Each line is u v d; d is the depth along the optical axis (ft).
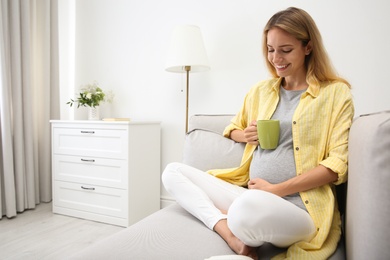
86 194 6.99
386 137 1.80
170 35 7.63
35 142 8.17
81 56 8.89
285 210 2.42
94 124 6.80
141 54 8.03
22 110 7.57
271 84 4.01
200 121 5.22
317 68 3.54
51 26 8.33
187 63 6.15
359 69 5.89
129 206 6.48
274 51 3.44
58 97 8.56
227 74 7.03
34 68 8.21
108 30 8.45
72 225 6.61
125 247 2.67
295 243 2.61
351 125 2.92
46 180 8.34
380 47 5.74
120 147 6.50
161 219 3.42
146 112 8.03
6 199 6.96
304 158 3.20
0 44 6.76
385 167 1.79
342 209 3.33
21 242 5.65
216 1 7.06
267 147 3.36
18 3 7.20
